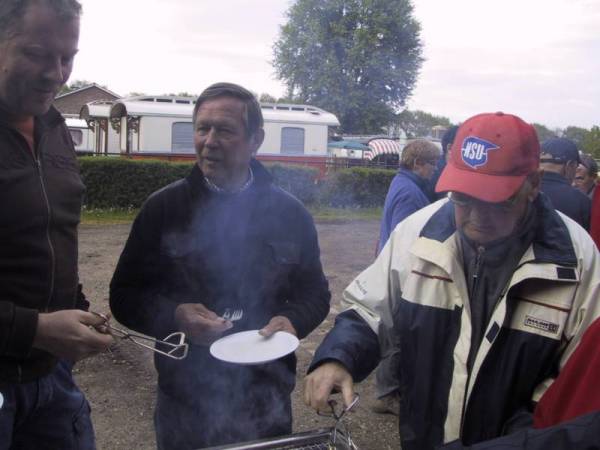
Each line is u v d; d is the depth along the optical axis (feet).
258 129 6.18
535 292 4.53
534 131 4.53
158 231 6.15
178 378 6.13
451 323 4.82
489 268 4.71
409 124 159.33
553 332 4.46
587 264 4.54
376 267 5.38
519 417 4.56
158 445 6.50
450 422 4.75
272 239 6.34
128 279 6.28
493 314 4.60
